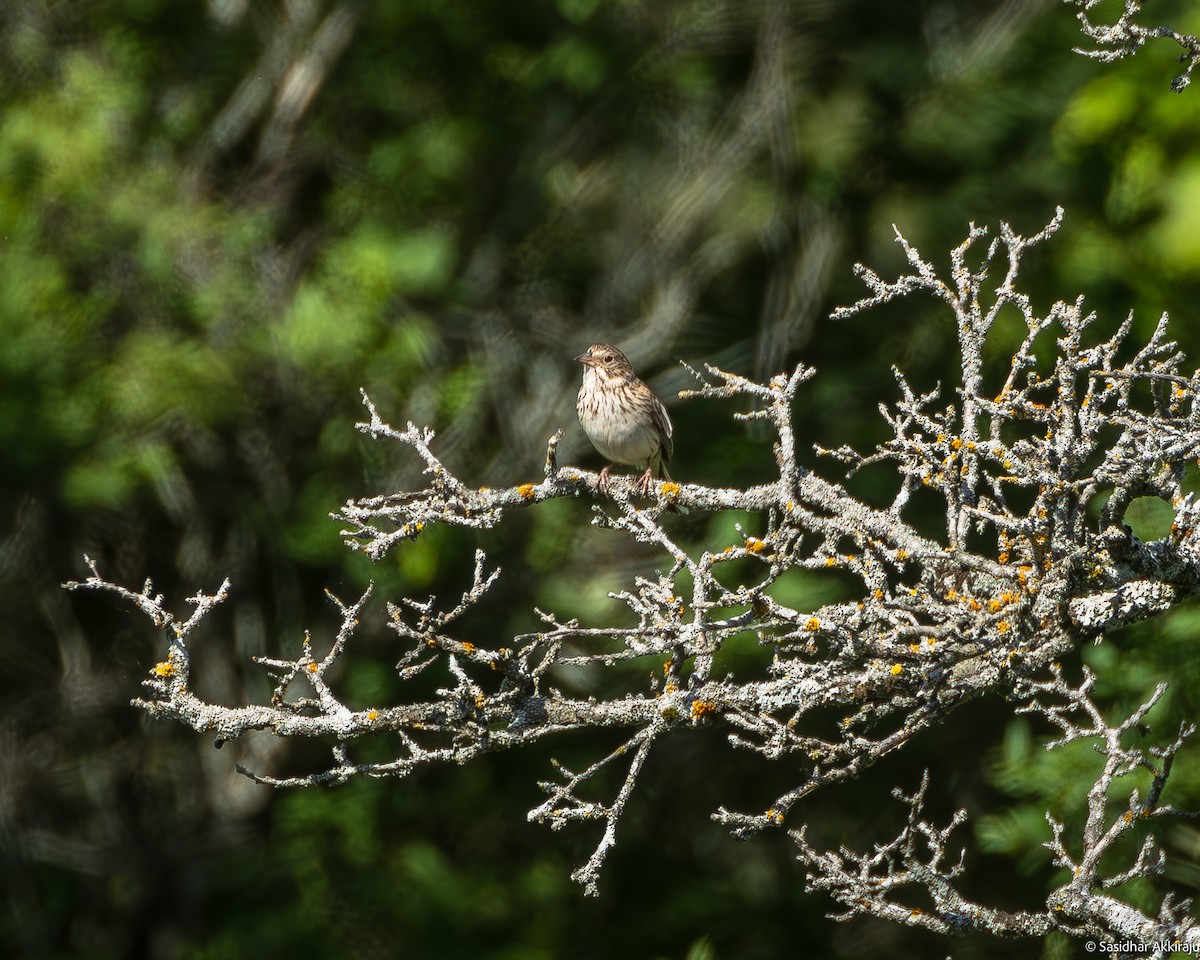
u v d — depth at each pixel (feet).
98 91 46.50
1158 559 18.93
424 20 49.62
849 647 18.89
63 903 49.75
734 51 50.85
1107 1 40.45
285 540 45.24
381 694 45.62
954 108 48.21
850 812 49.29
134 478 44.62
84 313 44.37
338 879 47.75
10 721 49.83
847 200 49.62
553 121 50.90
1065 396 18.40
